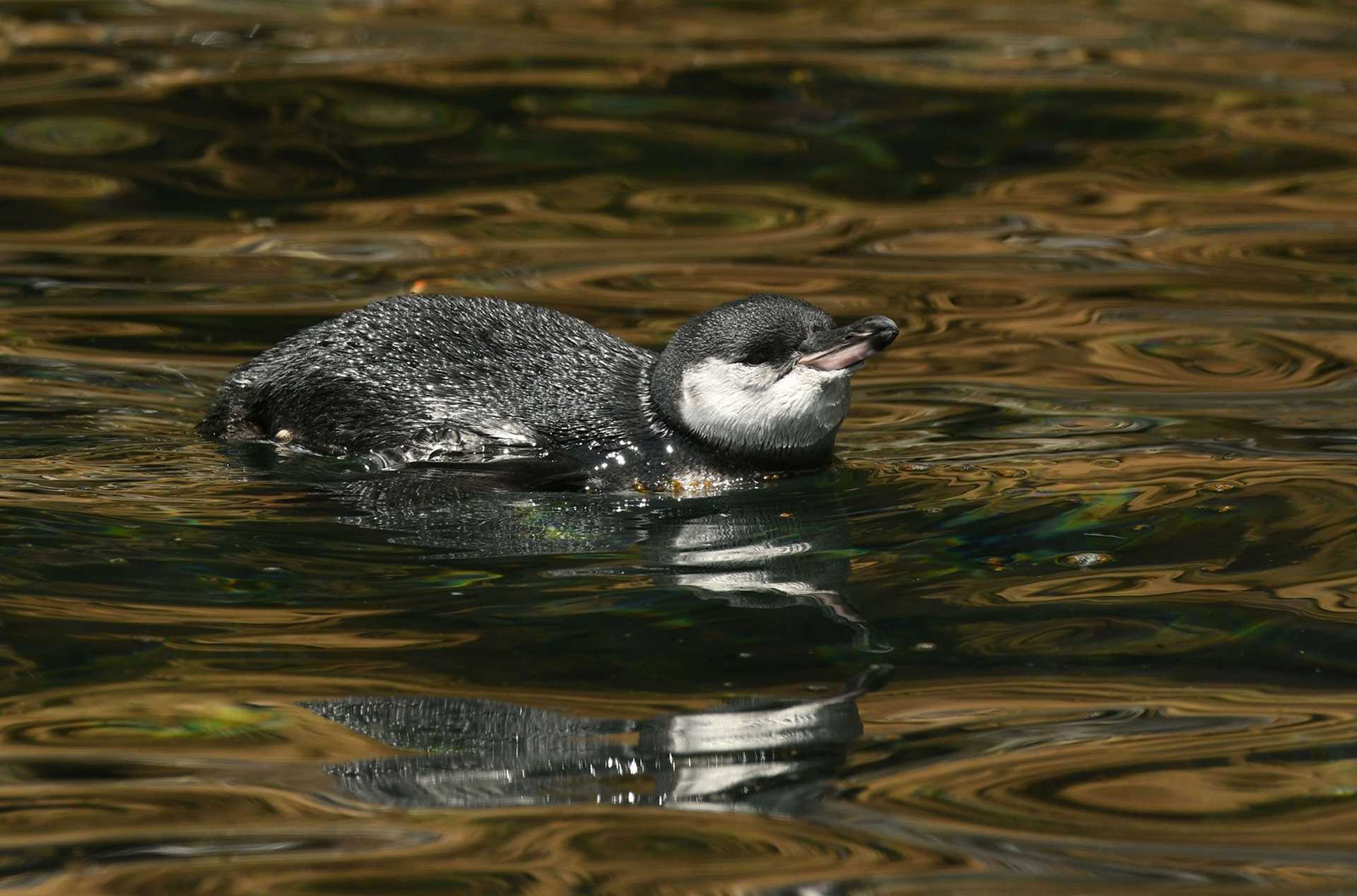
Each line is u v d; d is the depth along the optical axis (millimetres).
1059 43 39219
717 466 19031
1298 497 17438
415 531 16688
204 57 36344
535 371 19500
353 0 40906
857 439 20469
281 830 10648
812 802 11023
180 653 13461
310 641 13742
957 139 33438
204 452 19266
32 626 13906
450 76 35688
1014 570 15531
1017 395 21906
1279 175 31859
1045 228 29453
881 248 28406
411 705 12492
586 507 17859
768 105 34906
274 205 29781
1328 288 26312
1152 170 32250
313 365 19484
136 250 27469
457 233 28688
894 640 13812
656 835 10586
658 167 32062
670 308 25156
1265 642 13648
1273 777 11305
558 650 13578
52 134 32125
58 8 39312
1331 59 38125
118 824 10734
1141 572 15391
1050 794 11102
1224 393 21719
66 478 18031
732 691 12773
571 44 38188
